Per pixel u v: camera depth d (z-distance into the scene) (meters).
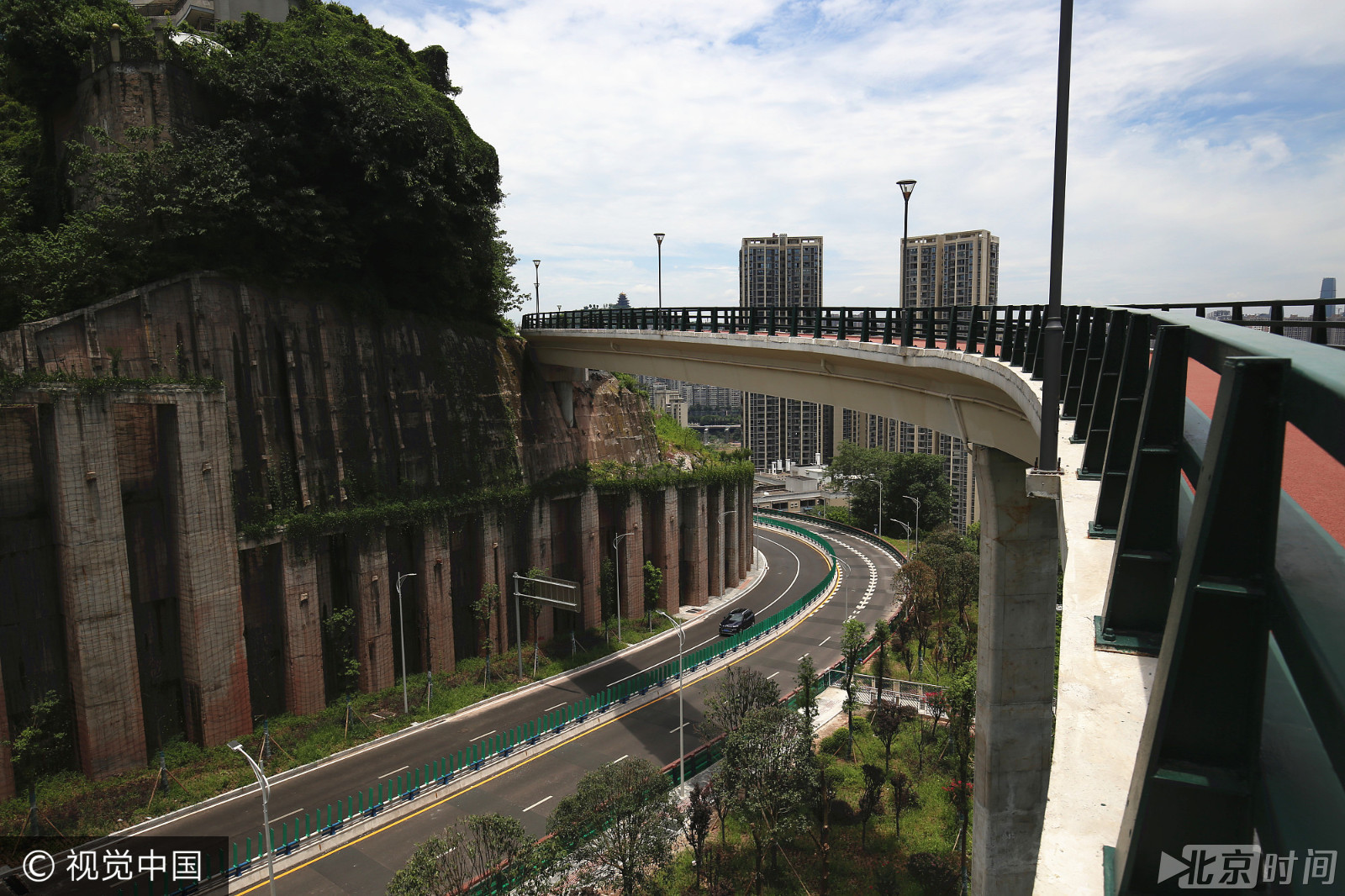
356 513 46.38
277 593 43.69
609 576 65.50
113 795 35.47
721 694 40.47
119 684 36.50
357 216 46.81
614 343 54.91
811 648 64.19
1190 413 9.70
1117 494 10.55
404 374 50.75
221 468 40.19
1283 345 4.67
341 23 55.22
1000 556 26.16
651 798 32.00
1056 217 14.48
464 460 54.09
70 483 34.97
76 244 39.56
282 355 44.44
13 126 52.00
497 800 38.69
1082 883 5.13
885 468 120.19
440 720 47.06
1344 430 2.94
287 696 44.16
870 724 48.56
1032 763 26.27
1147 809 4.72
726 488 81.69
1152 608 8.13
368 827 35.78
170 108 42.62
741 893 33.41
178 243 41.47
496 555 55.62
